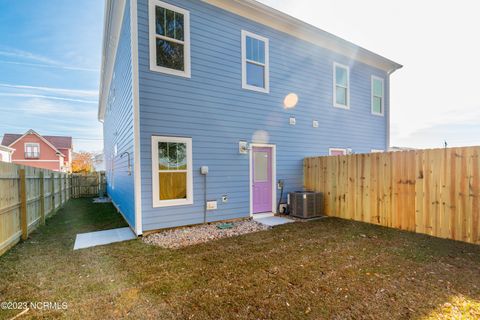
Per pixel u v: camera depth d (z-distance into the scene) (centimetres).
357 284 283
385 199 576
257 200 672
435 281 289
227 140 609
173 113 532
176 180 540
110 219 684
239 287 279
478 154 441
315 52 791
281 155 713
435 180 495
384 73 1017
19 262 360
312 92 784
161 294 265
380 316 222
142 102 498
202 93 570
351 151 895
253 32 652
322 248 413
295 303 245
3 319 224
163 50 528
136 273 318
